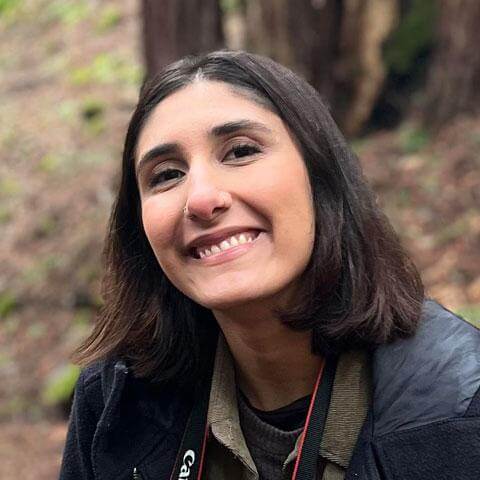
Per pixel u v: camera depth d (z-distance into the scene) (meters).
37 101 10.13
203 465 1.55
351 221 1.48
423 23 7.07
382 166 6.36
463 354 1.29
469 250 5.22
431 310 1.44
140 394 1.60
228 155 1.41
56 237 7.78
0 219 8.41
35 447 5.71
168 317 1.62
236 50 1.49
